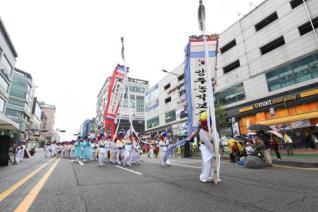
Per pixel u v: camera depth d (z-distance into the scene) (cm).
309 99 1731
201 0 691
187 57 819
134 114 6581
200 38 782
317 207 315
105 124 1523
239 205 332
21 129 5838
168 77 4122
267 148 947
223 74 2675
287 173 680
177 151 2475
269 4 2209
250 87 2303
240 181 547
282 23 2059
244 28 2455
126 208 325
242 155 1172
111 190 452
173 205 338
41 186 510
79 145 1531
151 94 4812
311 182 513
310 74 1800
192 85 786
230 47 2650
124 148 1130
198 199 371
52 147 2522
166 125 4038
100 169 901
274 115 2008
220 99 2661
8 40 2712
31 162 1477
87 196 402
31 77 6644
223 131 2538
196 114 775
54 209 323
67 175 708
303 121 1756
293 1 2012
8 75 2870
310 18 1830
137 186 493
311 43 1806
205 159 555
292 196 381
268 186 476
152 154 2038
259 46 2262
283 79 2000
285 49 2002
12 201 373
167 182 544
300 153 1434
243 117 2331
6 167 1088
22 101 5978
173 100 3866
